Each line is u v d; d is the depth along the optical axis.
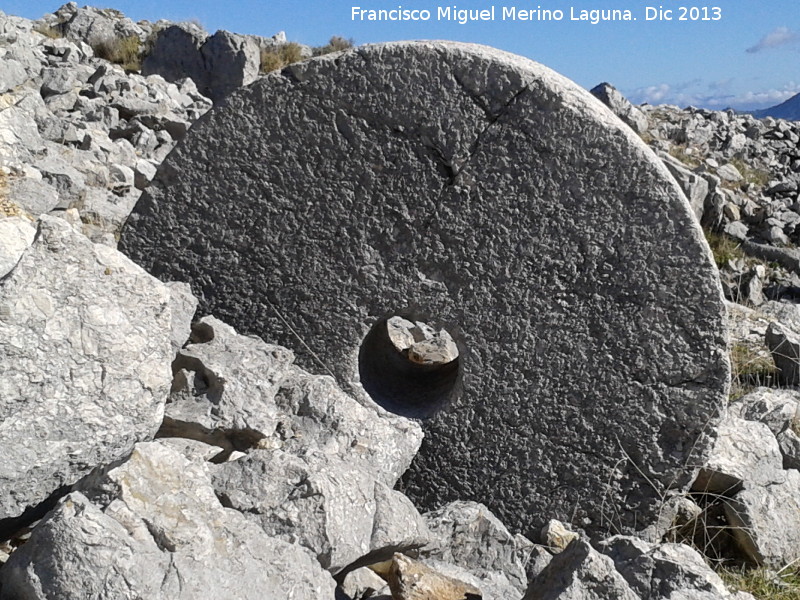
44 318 2.42
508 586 2.94
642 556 2.86
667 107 15.81
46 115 6.61
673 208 3.24
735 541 3.58
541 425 3.50
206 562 2.10
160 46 15.22
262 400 3.15
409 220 3.43
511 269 3.39
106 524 2.01
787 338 5.91
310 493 2.46
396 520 2.63
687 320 3.32
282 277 3.58
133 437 2.55
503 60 3.26
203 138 3.52
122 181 6.49
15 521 2.42
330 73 3.38
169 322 2.71
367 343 4.00
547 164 3.28
